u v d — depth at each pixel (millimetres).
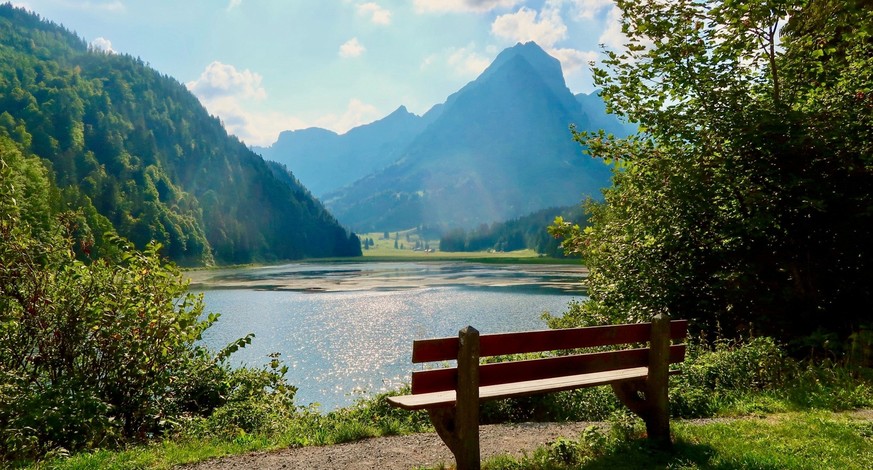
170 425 8750
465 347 4660
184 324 9367
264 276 99062
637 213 12047
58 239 9367
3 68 196625
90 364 8938
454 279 83750
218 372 10398
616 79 11953
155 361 9164
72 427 7688
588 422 7855
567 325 14383
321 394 22422
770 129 10070
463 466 4672
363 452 6543
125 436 8438
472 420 4676
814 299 10539
